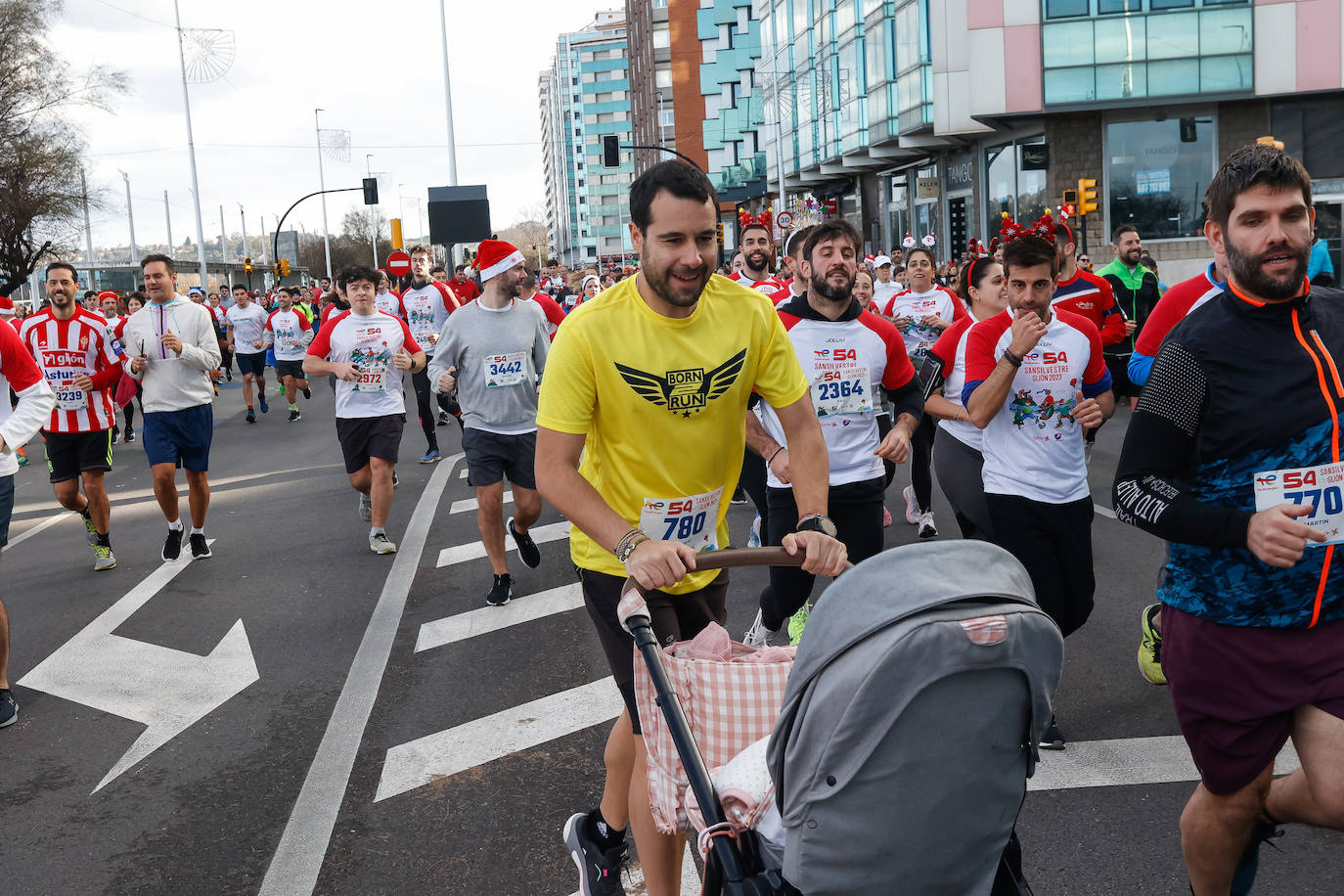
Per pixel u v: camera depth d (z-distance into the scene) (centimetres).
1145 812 420
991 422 500
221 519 1088
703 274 296
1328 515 285
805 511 311
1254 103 2811
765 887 237
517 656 646
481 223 3472
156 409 895
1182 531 287
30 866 428
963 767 218
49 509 1230
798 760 224
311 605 777
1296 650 288
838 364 555
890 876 225
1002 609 213
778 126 4391
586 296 2095
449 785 478
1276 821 302
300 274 9200
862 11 3784
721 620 347
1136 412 306
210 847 435
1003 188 3256
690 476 326
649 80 10750
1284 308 289
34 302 4591
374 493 912
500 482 761
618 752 346
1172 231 2888
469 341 754
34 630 755
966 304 727
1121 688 545
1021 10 2830
